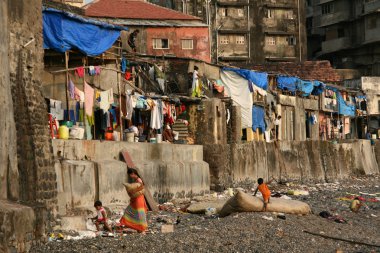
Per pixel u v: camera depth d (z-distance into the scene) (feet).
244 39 295.89
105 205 86.89
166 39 218.38
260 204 91.15
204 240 71.10
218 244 69.82
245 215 87.92
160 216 90.48
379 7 293.64
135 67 131.44
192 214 94.89
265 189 91.91
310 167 170.30
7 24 63.10
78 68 95.91
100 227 75.20
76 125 95.25
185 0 282.56
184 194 112.68
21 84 66.08
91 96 97.91
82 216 75.36
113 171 89.71
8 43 63.52
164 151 109.09
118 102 110.11
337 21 313.53
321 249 72.33
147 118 120.67
